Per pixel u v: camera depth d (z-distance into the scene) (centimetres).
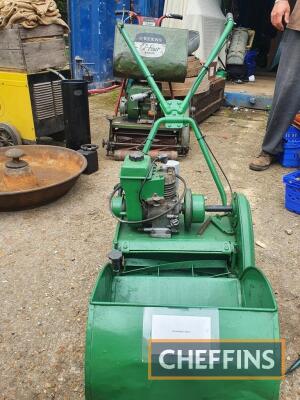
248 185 354
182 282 171
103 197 328
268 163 386
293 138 385
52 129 419
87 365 125
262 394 125
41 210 307
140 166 179
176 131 397
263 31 884
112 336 124
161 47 368
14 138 400
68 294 220
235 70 709
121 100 431
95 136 475
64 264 245
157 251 179
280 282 230
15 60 385
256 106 611
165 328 124
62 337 192
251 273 157
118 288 169
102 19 696
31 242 267
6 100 402
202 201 192
